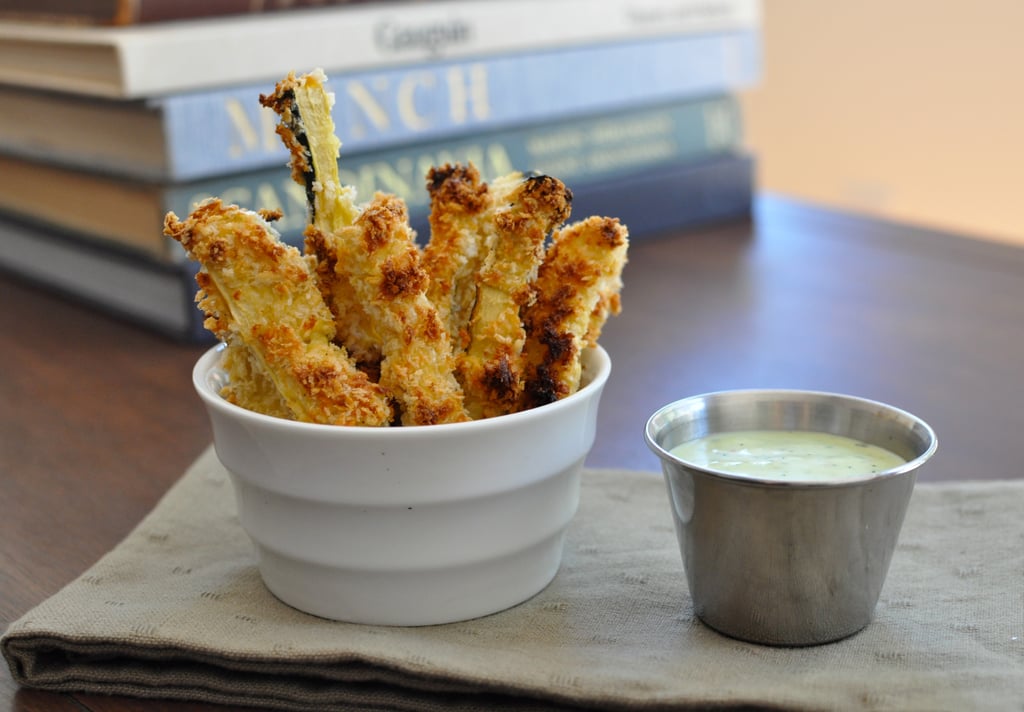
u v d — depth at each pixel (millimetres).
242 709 414
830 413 462
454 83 753
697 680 404
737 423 466
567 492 446
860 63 1340
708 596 428
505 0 778
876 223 921
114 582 452
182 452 564
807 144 1413
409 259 427
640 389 617
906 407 594
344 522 422
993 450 551
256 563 465
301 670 411
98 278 738
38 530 502
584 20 816
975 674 407
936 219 1325
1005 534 474
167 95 651
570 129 823
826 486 408
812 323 696
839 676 405
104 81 651
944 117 1289
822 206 977
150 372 646
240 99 665
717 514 419
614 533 482
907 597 445
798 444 458
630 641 425
